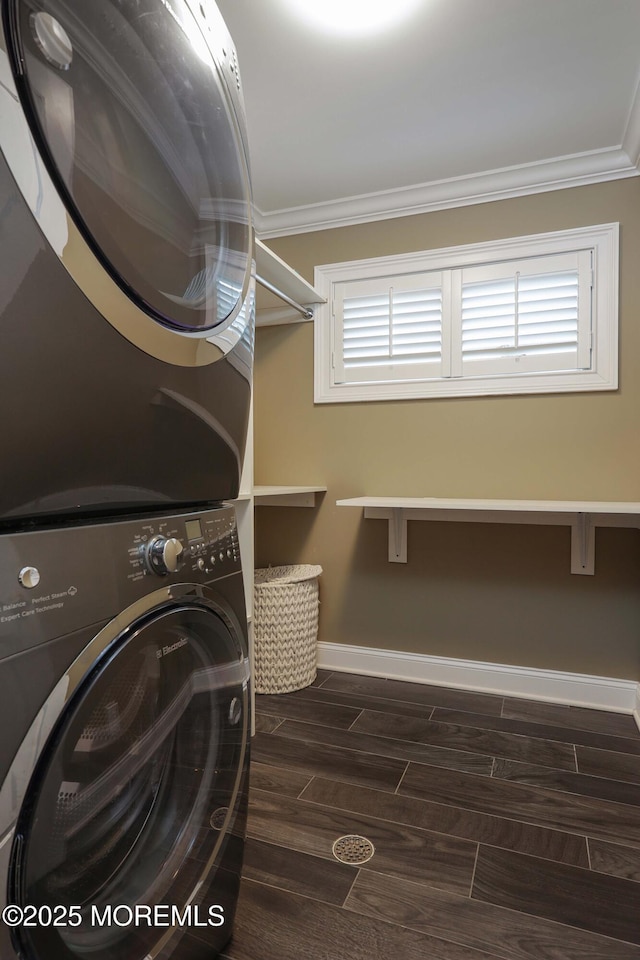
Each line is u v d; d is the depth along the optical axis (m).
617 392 2.38
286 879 1.34
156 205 0.84
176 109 0.90
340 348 2.82
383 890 1.30
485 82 1.91
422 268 2.65
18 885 0.63
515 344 2.50
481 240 2.57
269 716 2.28
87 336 0.71
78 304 0.70
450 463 2.63
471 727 2.18
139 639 0.81
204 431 1.03
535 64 1.82
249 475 2.12
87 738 0.73
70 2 0.68
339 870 1.37
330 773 1.83
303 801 1.67
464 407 2.61
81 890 0.74
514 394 2.52
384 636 2.76
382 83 1.91
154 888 0.89
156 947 0.89
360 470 2.79
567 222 2.44
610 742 2.06
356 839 1.49
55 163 0.65
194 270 0.96
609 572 2.40
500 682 2.54
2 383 0.61
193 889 0.98
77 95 0.69
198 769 1.00
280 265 2.23
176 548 0.89
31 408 0.65
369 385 2.76
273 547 2.96
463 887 1.31
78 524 0.78
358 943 1.15
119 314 0.76
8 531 0.68
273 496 2.93
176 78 0.90
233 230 1.09
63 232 0.66
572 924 1.21
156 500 0.95
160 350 0.86
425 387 2.66
